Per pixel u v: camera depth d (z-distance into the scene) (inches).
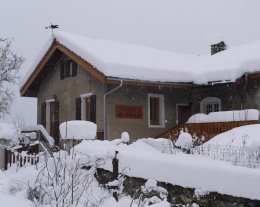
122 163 335.0
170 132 642.8
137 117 652.7
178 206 276.2
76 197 232.1
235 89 650.2
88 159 319.9
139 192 309.1
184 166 280.5
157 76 626.8
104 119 615.8
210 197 255.3
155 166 305.0
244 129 499.2
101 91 638.5
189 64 744.3
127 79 589.9
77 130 432.8
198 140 530.9
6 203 219.5
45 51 732.0
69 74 727.1
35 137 729.0
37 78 789.9
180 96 715.4
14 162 448.1
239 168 249.8
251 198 231.6
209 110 707.4
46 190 232.4
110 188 280.1
